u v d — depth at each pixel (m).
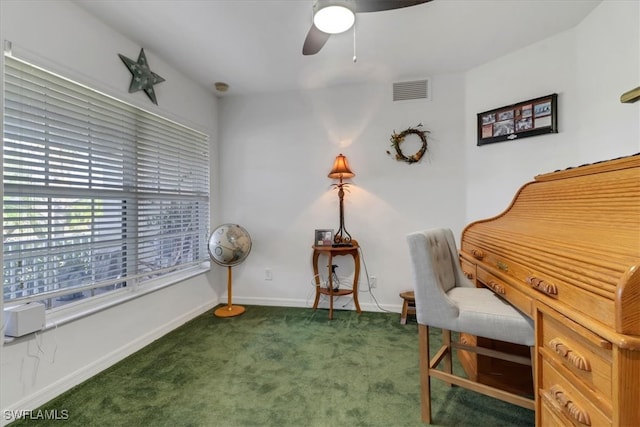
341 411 1.57
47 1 1.70
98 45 2.00
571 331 0.91
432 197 2.99
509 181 2.58
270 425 1.47
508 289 1.34
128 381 1.86
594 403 0.79
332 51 2.48
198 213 3.17
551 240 1.17
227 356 2.17
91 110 1.99
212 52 2.47
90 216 1.99
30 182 1.65
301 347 2.31
